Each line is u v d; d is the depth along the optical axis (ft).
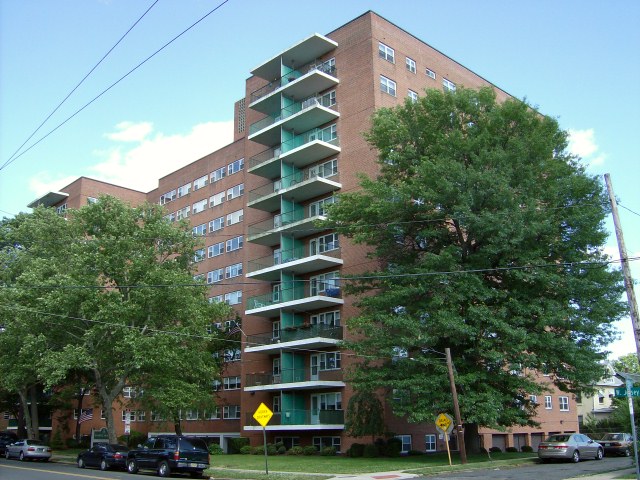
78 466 112.88
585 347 100.48
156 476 89.97
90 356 121.39
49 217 146.92
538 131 104.88
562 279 98.94
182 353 128.47
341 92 150.61
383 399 125.49
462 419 99.81
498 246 96.63
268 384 145.07
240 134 196.44
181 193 215.10
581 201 105.09
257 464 107.45
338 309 138.62
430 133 108.99
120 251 126.21
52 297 120.88
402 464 95.86
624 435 125.59
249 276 153.58
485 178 96.22
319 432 137.90
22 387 149.79
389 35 151.94
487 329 97.96
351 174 142.61
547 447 101.30
